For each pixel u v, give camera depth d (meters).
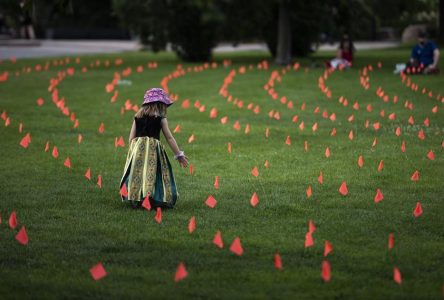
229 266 14.95
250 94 43.41
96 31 131.25
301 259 15.34
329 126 32.09
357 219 18.19
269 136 29.84
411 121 31.42
